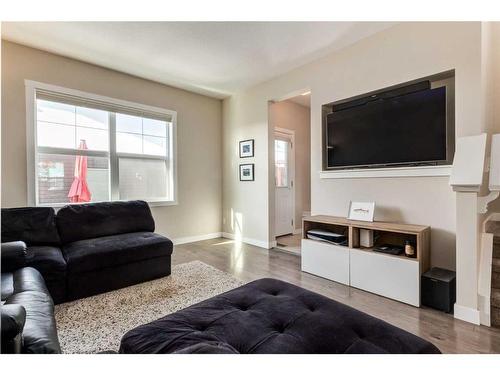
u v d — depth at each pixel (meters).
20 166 3.05
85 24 2.65
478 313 1.96
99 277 2.47
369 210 2.74
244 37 2.88
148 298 2.38
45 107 3.26
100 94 3.60
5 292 1.59
